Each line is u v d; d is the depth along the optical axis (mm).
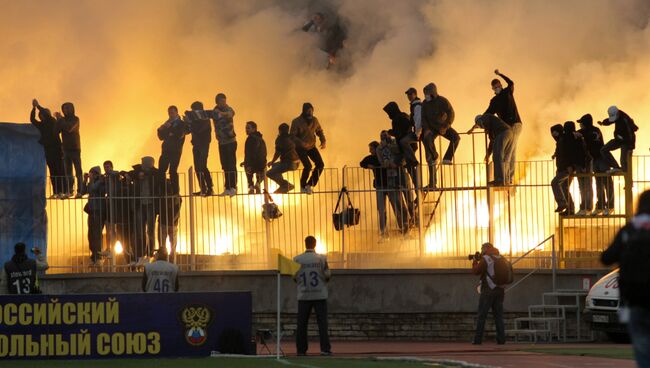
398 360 54625
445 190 78625
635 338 30500
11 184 78750
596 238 78688
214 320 58625
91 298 57906
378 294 77375
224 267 79938
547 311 76062
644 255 30266
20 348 57469
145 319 58094
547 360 53969
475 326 76375
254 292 78312
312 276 62531
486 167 78750
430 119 79250
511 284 76625
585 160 77625
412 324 76938
